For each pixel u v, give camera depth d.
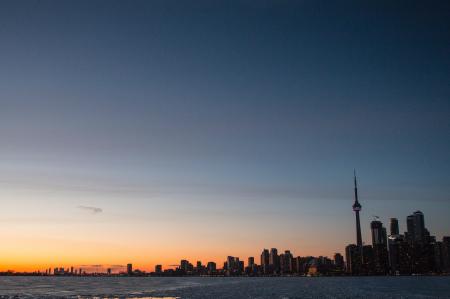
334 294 126.50
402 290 149.88
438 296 117.56
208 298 110.81
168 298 111.19
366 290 149.88
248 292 135.25
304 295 122.25
